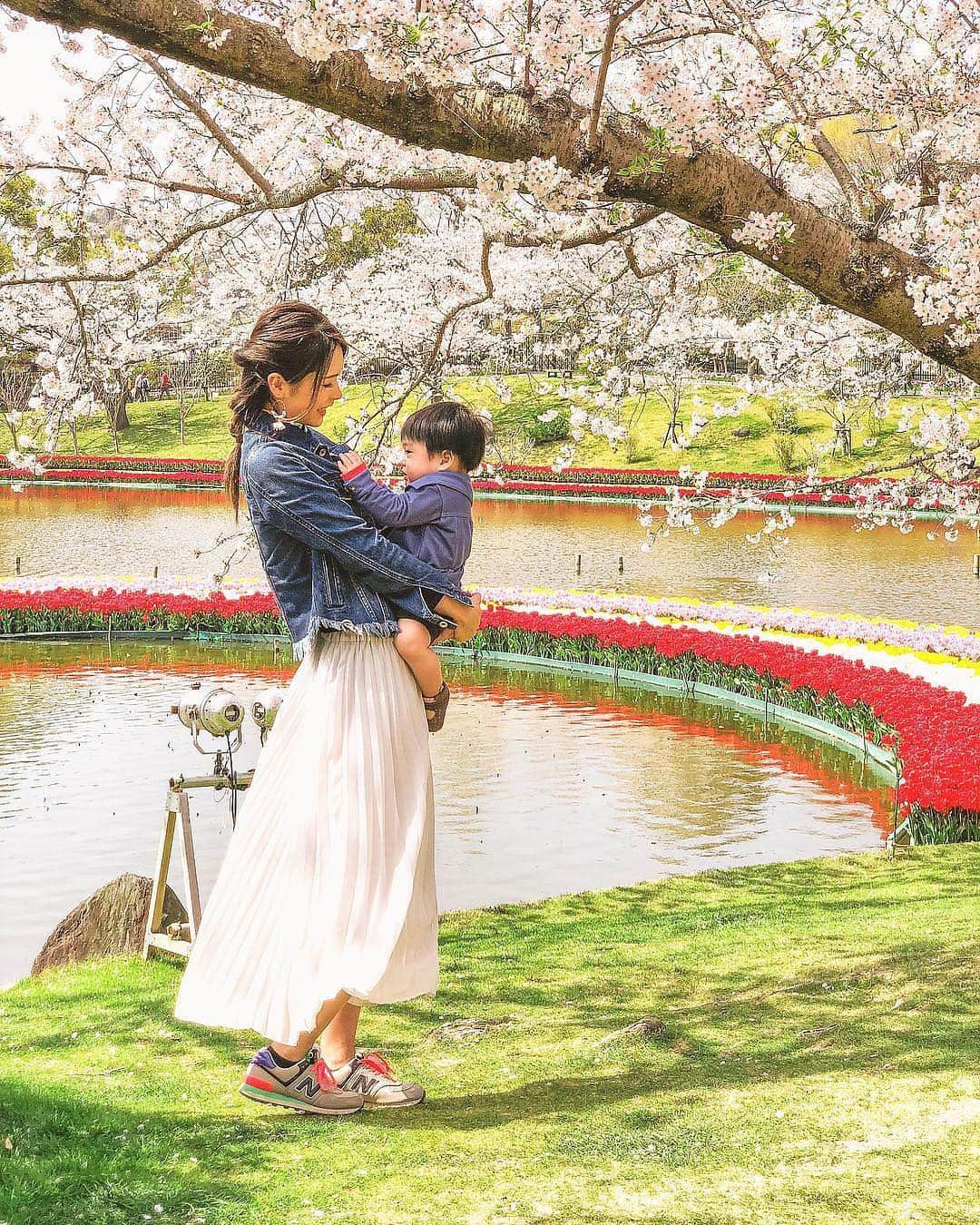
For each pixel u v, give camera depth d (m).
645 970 5.76
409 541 3.22
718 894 7.78
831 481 6.96
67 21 3.41
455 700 17.27
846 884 7.91
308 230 9.50
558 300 10.93
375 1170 3.05
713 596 26.44
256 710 6.00
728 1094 3.57
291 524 3.03
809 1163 3.03
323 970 2.97
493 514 44.97
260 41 3.54
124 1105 3.72
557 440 56.78
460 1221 2.76
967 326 4.18
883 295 4.18
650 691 18.09
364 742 3.05
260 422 3.14
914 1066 3.74
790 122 4.67
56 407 9.79
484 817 11.12
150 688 17.75
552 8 4.07
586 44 4.12
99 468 59.94
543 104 3.91
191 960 3.16
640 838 10.44
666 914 7.28
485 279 6.01
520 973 5.84
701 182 3.96
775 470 50.66
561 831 10.66
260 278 9.62
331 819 3.03
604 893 7.94
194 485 55.50
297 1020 2.99
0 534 38.06
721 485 48.88
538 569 31.28
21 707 16.33
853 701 14.27
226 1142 3.29
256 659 20.48
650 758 13.62
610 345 10.84
